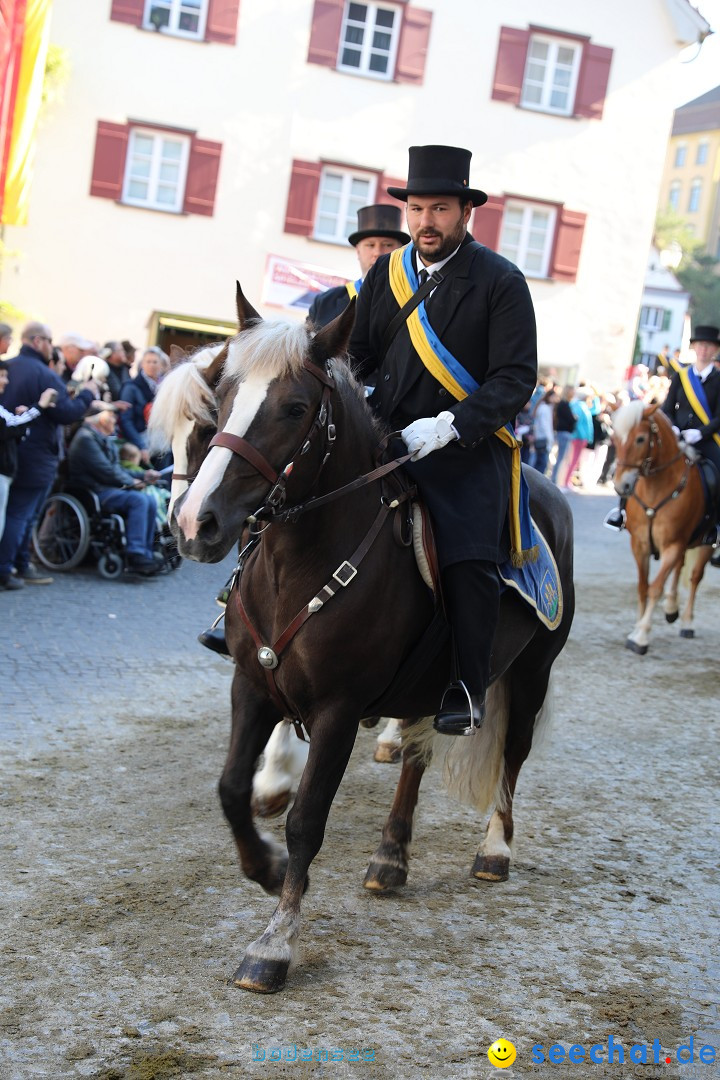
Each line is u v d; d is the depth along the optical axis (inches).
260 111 817.5
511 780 184.4
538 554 172.9
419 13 839.1
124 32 790.5
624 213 906.1
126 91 796.6
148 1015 129.7
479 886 178.4
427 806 214.7
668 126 898.7
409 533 147.9
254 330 130.2
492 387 149.3
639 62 888.9
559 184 890.7
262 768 169.0
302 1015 132.8
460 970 148.7
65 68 761.6
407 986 142.7
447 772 175.0
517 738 184.4
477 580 150.0
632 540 380.5
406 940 156.2
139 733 238.5
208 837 185.6
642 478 372.5
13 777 205.3
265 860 148.6
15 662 280.2
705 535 383.6
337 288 223.1
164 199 818.8
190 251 819.4
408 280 156.5
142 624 338.0
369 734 265.3
